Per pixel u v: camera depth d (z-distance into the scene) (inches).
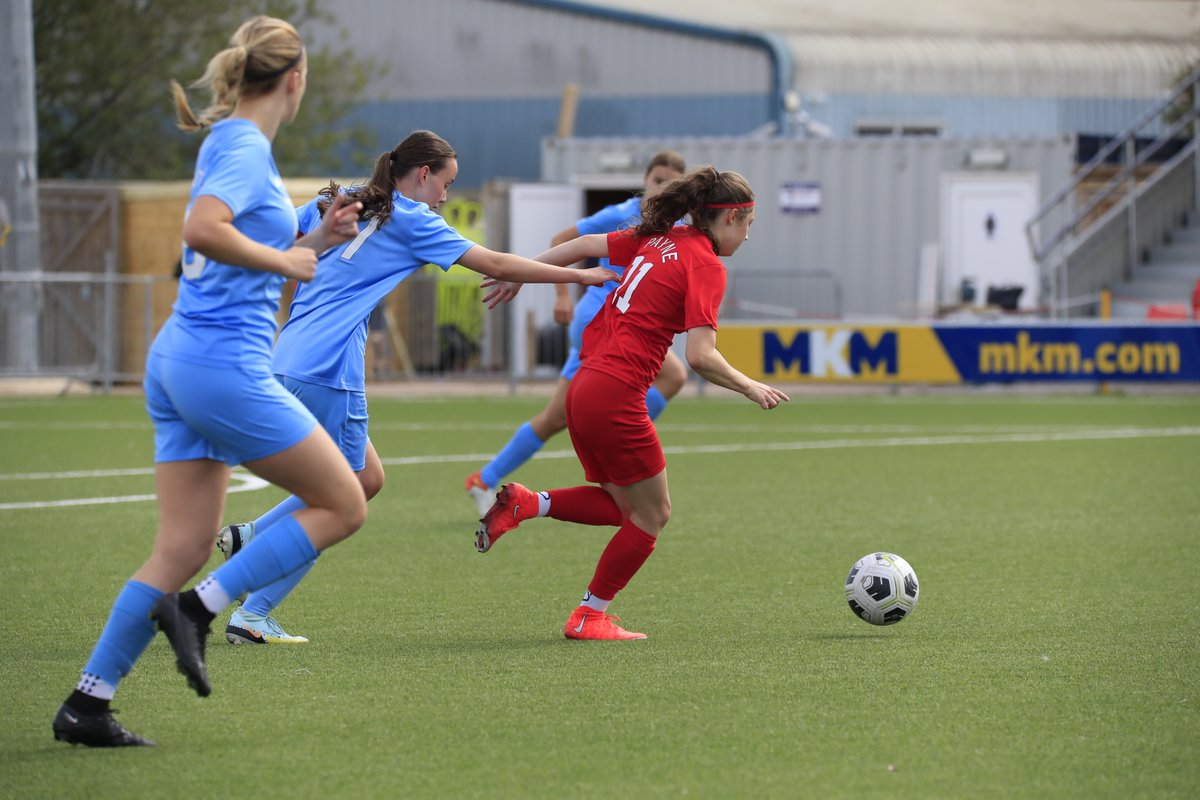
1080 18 5226.4
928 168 3489.2
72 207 3344.0
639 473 821.9
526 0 4756.4
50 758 601.3
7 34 3078.2
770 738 623.5
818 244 3526.1
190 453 614.5
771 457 1895.9
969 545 1186.6
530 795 550.9
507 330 3543.3
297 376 822.5
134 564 1099.9
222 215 576.4
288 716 663.8
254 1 4662.9
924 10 5113.2
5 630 864.3
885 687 711.7
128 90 4498.0
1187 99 4638.3
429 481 1646.2
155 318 3287.4
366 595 976.9
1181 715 659.4
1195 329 2795.3
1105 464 1792.6
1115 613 904.3
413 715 664.4
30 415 2571.4
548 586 1011.3
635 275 826.2
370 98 4891.7
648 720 652.7
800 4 5098.4
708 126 4628.4
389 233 824.9
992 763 588.1
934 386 3196.4
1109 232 3506.4
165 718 661.9
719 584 1017.5
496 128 4820.4
